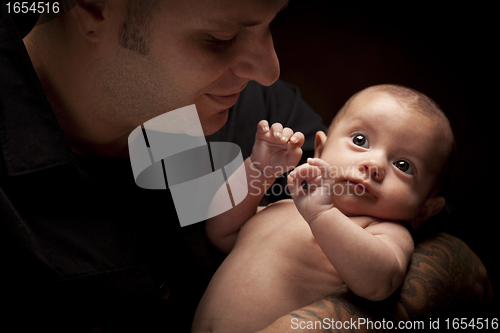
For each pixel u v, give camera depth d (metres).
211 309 1.00
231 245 1.25
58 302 0.94
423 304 0.98
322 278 1.02
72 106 1.02
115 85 0.94
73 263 0.96
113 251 1.03
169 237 1.16
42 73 1.02
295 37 3.39
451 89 3.29
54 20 0.95
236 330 0.94
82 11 0.85
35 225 0.95
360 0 3.36
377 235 1.03
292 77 3.37
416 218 1.20
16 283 0.91
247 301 0.97
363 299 0.94
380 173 1.05
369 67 3.36
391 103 1.14
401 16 3.36
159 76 0.91
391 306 0.95
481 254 2.78
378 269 0.89
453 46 3.32
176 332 1.12
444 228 1.44
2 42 0.97
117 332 1.00
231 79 0.96
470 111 3.24
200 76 0.91
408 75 3.32
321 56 3.38
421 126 1.11
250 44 0.92
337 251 0.90
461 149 3.19
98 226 1.04
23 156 0.95
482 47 3.27
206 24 0.82
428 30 3.34
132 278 1.03
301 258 1.04
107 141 1.09
